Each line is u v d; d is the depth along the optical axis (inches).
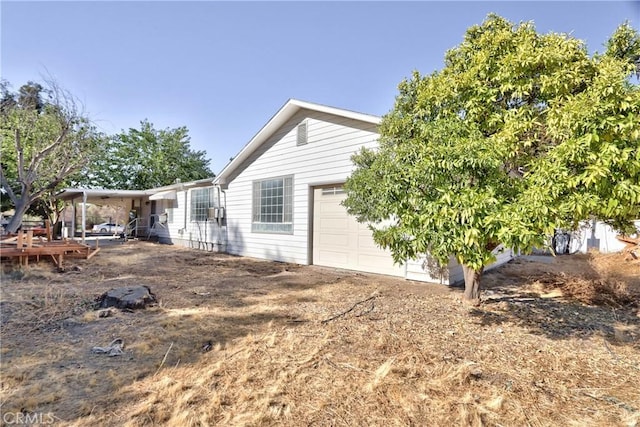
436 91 172.2
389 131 204.1
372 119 294.7
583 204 113.8
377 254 307.0
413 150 151.0
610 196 116.8
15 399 95.7
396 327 160.9
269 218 416.8
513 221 117.9
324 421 88.2
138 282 262.7
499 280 282.7
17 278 261.6
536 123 143.1
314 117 361.1
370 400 97.7
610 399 99.0
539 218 118.3
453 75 173.8
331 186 347.9
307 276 299.1
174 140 1086.4
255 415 89.7
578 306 199.8
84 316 168.7
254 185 442.3
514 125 146.2
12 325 155.6
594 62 143.1
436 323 167.3
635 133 110.2
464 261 132.7
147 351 129.8
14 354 125.3
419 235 135.5
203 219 542.9
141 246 579.2
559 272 309.1
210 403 95.2
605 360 126.0
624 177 114.9
